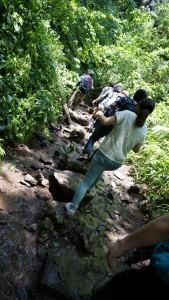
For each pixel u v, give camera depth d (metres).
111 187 5.07
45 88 5.38
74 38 8.97
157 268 1.38
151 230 1.46
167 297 1.34
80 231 3.36
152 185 5.54
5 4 4.02
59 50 6.42
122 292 1.48
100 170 3.34
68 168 4.40
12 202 3.37
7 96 4.04
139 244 1.54
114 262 3.32
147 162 5.89
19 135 4.19
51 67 5.45
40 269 2.79
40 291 2.60
